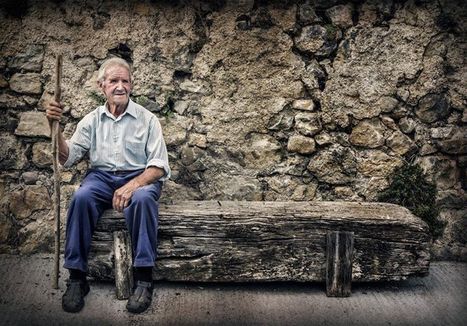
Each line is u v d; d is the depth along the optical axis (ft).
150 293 10.87
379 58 12.93
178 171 13.29
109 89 11.07
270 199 13.38
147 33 12.87
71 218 10.82
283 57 12.95
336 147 13.23
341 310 10.95
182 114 13.16
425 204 13.30
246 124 13.17
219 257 11.44
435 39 12.87
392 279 11.60
